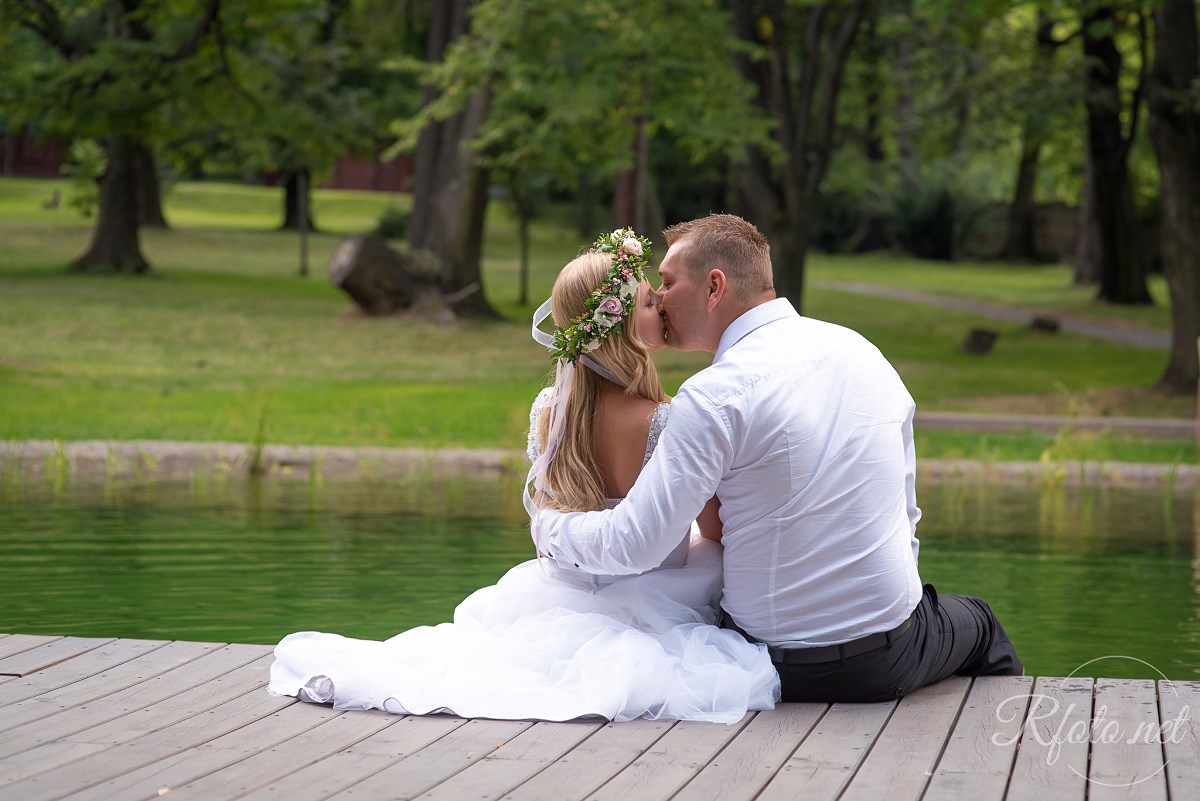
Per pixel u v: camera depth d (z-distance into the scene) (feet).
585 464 12.03
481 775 9.88
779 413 11.21
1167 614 18.54
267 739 10.81
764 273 11.77
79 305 79.46
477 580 20.20
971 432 45.78
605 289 11.75
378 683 11.72
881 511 11.44
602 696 11.37
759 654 11.67
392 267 79.46
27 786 9.53
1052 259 156.76
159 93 84.38
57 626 16.75
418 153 86.94
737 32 69.92
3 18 89.10
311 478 33.71
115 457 34.86
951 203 161.38
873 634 11.51
